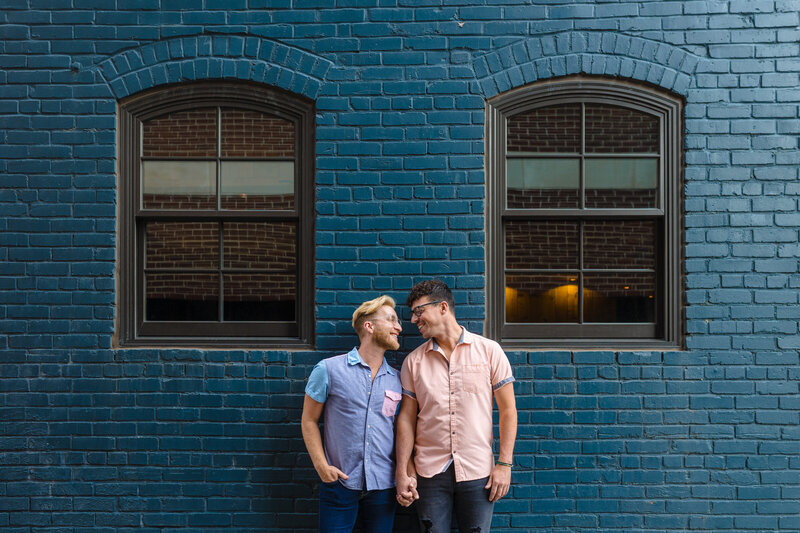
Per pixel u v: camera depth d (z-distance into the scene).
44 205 3.42
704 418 3.33
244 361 3.36
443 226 3.38
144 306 3.54
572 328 3.47
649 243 3.50
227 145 3.53
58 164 3.42
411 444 2.91
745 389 3.33
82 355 3.39
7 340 3.39
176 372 3.37
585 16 3.38
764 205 3.35
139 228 3.53
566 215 3.45
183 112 3.53
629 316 3.50
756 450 3.32
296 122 3.49
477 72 3.39
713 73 3.36
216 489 3.36
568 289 3.51
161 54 3.42
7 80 3.42
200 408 3.36
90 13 3.43
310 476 3.34
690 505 3.32
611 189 3.48
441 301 2.89
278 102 3.47
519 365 3.34
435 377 2.90
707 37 3.36
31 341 3.39
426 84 3.39
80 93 3.43
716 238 3.36
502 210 3.44
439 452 2.86
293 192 3.52
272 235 3.55
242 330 3.51
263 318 3.54
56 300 3.40
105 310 3.40
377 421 2.87
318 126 3.40
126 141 3.47
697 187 3.37
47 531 3.37
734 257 3.35
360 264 3.38
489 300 3.41
